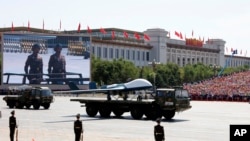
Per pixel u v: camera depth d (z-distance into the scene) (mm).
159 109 77125
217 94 173125
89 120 77625
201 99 175750
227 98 169375
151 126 67125
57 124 70125
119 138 52312
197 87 193875
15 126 45625
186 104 77625
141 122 73750
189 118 83812
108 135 55406
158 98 76875
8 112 96812
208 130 62188
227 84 194500
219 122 75062
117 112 83062
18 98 110312
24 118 81250
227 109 113750
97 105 85188
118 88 87062
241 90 177125
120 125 68562
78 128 42500
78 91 88000
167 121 76875
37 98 107750
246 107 124438
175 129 63375
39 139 50969
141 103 78188
